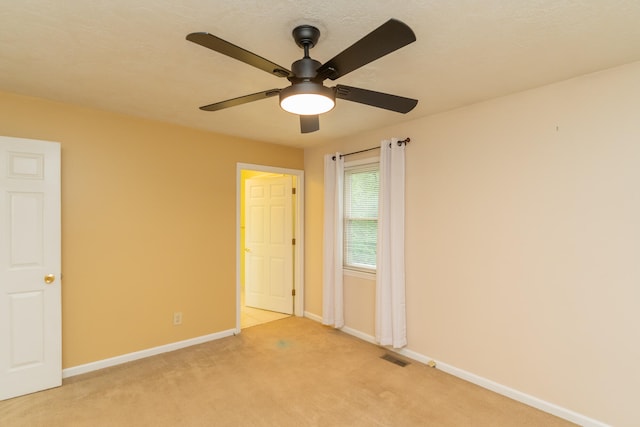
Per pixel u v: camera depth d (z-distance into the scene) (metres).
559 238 2.32
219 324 3.75
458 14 1.57
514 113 2.54
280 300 4.72
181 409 2.37
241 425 2.20
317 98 1.65
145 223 3.24
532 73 2.20
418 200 3.19
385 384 2.73
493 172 2.66
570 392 2.27
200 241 3.60
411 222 3.25
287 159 4.41
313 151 4.45
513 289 2.54
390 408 2.40
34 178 2.58
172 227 3.41
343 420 2.26
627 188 2.05
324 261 4.07
